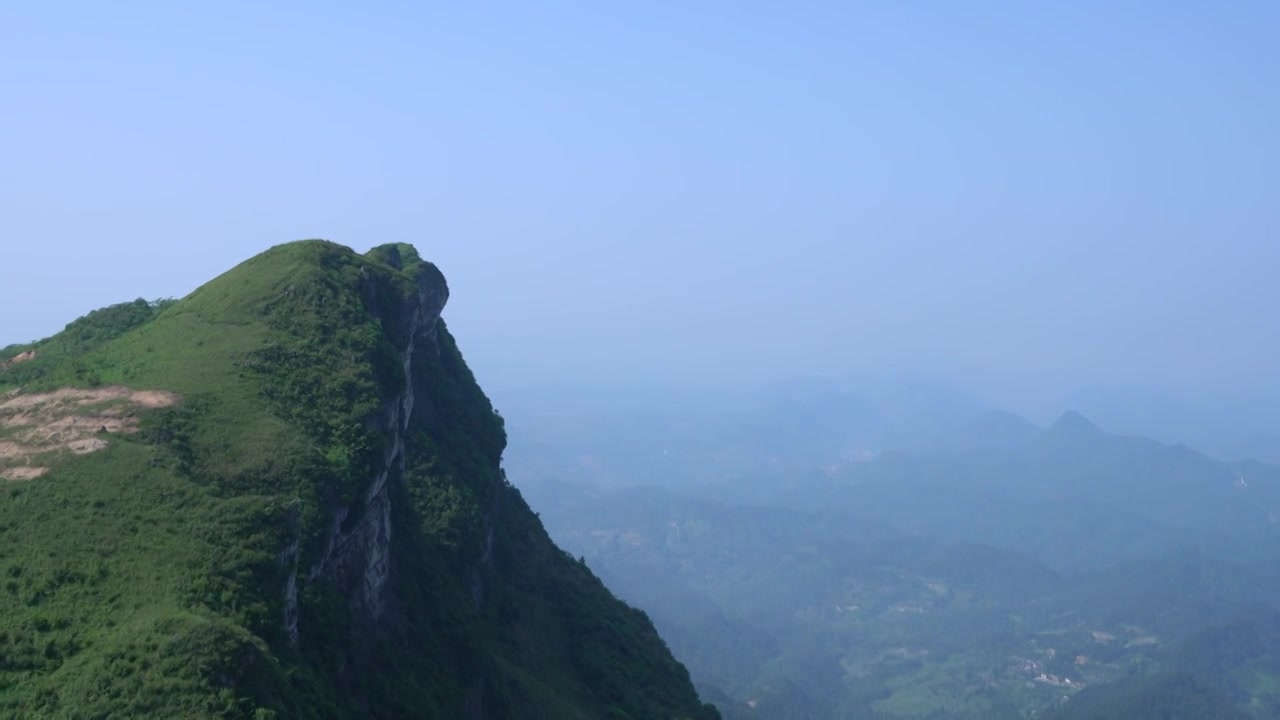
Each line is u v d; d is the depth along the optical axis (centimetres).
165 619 5350
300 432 7675
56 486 6525
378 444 8156
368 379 8725
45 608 5584
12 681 5125
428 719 7581
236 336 8688
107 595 5728
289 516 6544
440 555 9694
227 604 5803
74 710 4847
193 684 5019
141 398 7656
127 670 5053
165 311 10100
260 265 9869
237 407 7675
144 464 6744
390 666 7631
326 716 5872
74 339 10300
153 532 6178
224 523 6288
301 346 8738
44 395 8000
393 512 8906
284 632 6088
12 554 5953
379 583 8069
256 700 5197
